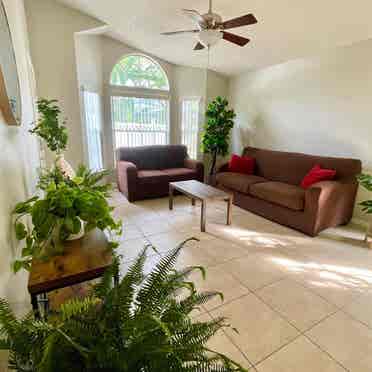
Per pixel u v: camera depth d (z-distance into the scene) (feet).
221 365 2.03
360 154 10.41
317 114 11.85
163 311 2.29
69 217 3.32
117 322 2.14
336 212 9.87
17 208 3.45
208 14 7.65
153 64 16.10
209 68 15.97
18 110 4.22
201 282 6.59
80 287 4.50
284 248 8.50
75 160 12.34
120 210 11.89
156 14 10.43
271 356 4.52
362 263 7.62
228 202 10.18
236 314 5.49
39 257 3.35
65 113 11.77
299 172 11.88
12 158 3.84
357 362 4.43
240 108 16.46
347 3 7.66
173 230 9.84
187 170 14.84
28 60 8.66
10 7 5.31
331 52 10.93
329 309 5.70
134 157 14.80
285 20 9.17
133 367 1.92
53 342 1.73
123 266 7.25
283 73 13.25
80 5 10.71
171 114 17.31
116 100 15.23
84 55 12.95
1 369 2.38
